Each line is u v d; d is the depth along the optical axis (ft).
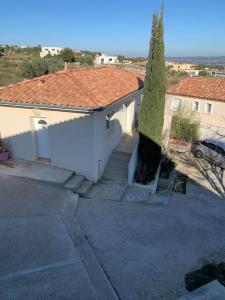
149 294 21.67
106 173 43.09
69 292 20.92
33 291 20.71
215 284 21.18
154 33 39.52
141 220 32.58
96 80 47.14
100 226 30.37
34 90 39.70
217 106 86.48
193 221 33.88
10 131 41.42
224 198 43.27
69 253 25.03
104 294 21.06
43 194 34.53
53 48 358.64
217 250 28.02
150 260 25.57
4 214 29.86
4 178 37.29
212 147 60.70
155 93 41.50
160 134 44.19
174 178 50.37
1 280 21.48
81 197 36.45
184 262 25.67
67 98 36.86
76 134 37.60
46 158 42.22
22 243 25.70
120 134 53.11
